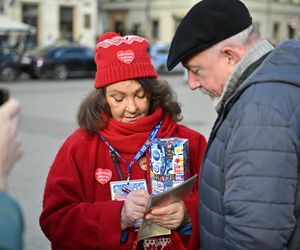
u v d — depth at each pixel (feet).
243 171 5.48
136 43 7.42
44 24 114.52
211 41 5.97
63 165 7.31
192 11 6.15
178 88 64.44
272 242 5.38
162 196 6.39
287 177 5.42
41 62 72.90
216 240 6.10
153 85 7.51
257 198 5.37
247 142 5.51
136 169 7.38
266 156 5.41
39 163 24.02
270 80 5.65
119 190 7.29
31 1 111.96
